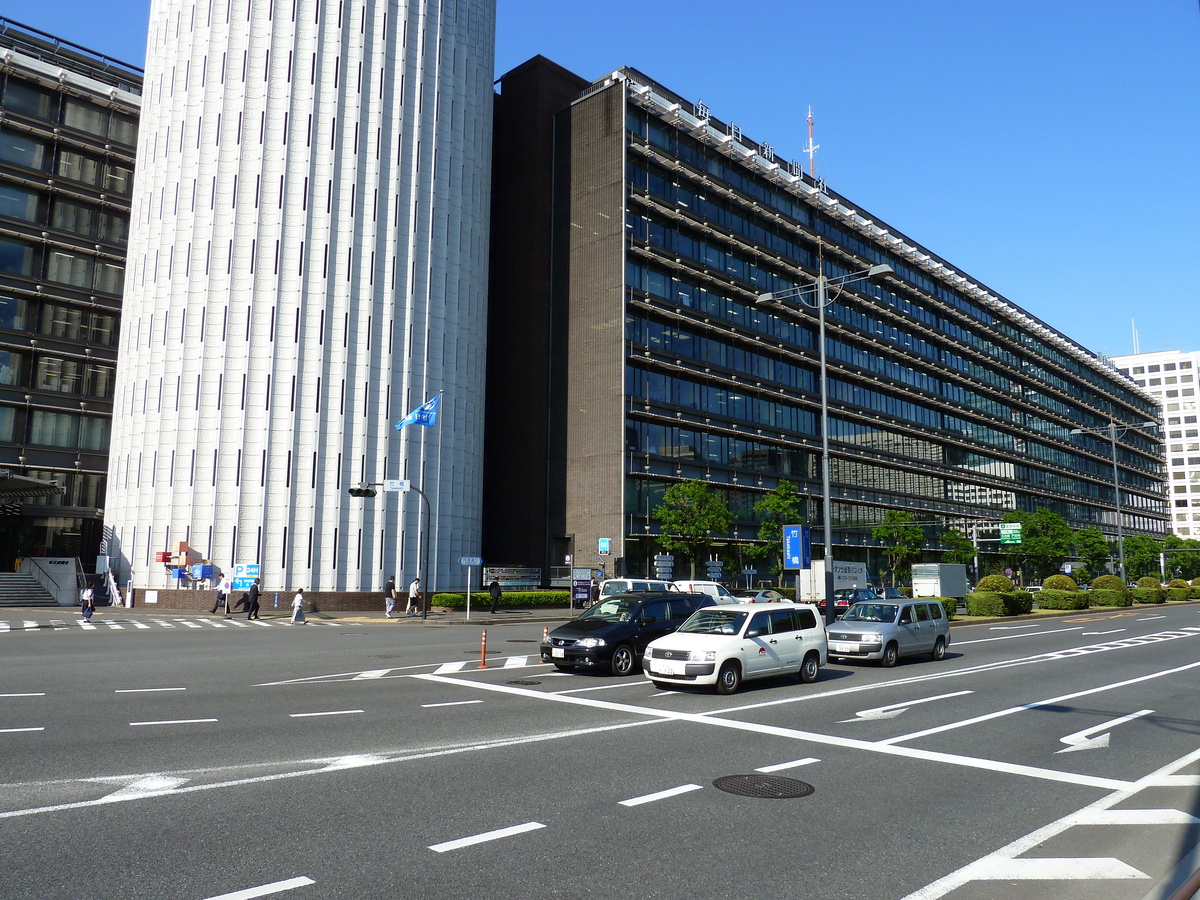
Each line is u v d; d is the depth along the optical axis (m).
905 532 63.72
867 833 6.91
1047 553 73.25
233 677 16.17
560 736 10.67
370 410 45.56
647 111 55.41
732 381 57.75
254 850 6.20
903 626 20.78
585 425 53.00
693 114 59.31
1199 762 9.82
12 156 49.47
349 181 46.53
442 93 51.06
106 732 10.49
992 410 86.94
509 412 57.38
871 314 71.25
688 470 54.47
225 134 45.41
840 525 65.62
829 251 67.38
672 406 53.78
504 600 45.81
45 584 43.19
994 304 86.50
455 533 48.66
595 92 55.56
